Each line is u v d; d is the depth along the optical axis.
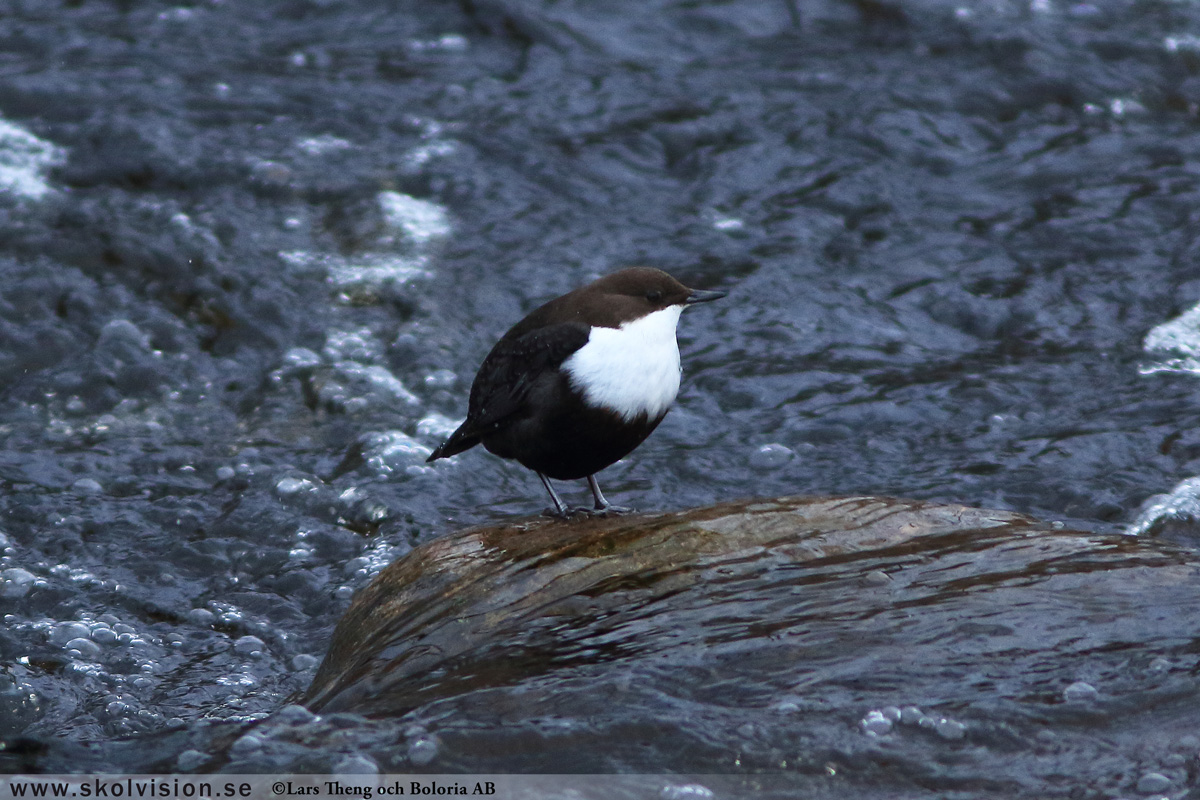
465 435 8.32
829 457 11.29
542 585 6.88
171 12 19.33
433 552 7.54
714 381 12.45
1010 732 5.45
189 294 13.44
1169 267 13.65
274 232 14.45
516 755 5.45
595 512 8.04
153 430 11.77
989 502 10.41
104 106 16.28
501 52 18.45
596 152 16.02
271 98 16.88
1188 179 15.09
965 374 12.36
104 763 6.25
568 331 7.76
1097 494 10.39
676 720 5.61
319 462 11.30
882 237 14.52
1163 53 17.58
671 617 6.48
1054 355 12.55
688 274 13.92
